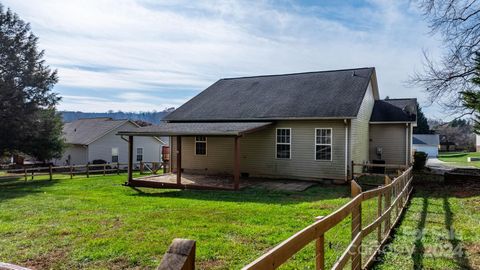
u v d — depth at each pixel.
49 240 5.77
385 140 17.44
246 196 10.98
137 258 4.84
